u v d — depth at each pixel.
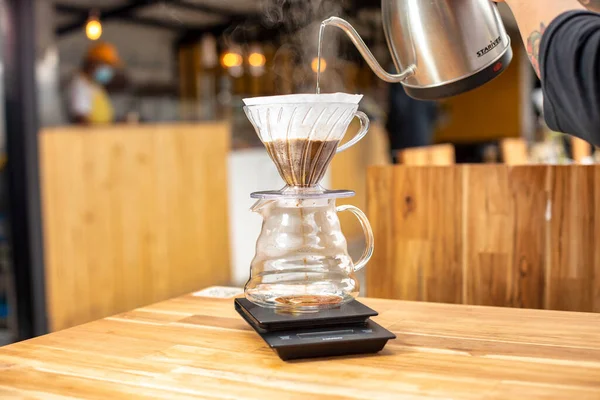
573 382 0.75
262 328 0.89
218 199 4.50
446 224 1.38
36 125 3.30
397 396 0.72
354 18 7.47
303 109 0.87
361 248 5.68
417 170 1.40
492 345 0.90
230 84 7.10
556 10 0.83
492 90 8.85
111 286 3.64
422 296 1.41
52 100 4.26
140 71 6.20
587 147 4.19
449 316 1.05
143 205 3.84
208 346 0.91
